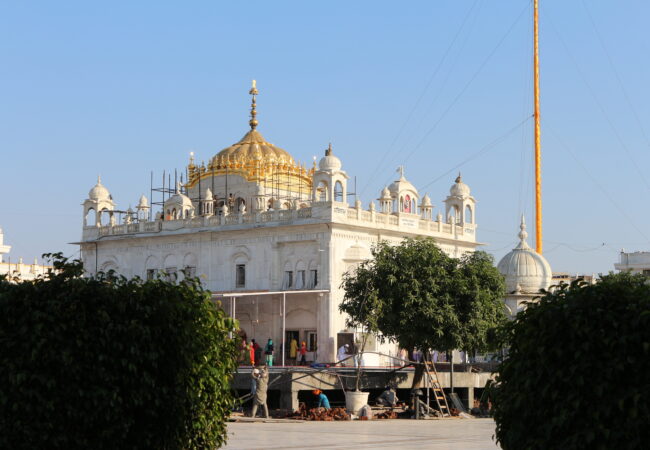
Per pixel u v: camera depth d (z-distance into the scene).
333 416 44.94
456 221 90.75
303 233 78.12
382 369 57.03
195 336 18.83
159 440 18.30
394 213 85.00
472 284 54.78
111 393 17.44
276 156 94.88
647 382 15.08
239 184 92.75
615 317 15.47
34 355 16.84
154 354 18.00
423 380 54.25
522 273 72.69
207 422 19.09
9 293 17.22
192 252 85.06
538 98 87.12
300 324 78.00
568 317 15.87
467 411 54.59
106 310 17.86
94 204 93.19
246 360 55.56
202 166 95.94
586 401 15.48
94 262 92.06
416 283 53.91
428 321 53.38
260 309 79.81
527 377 16.17
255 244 80.94
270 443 30.09
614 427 15.21
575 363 15.69
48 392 17.09
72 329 17.41
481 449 28.56
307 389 47.81
